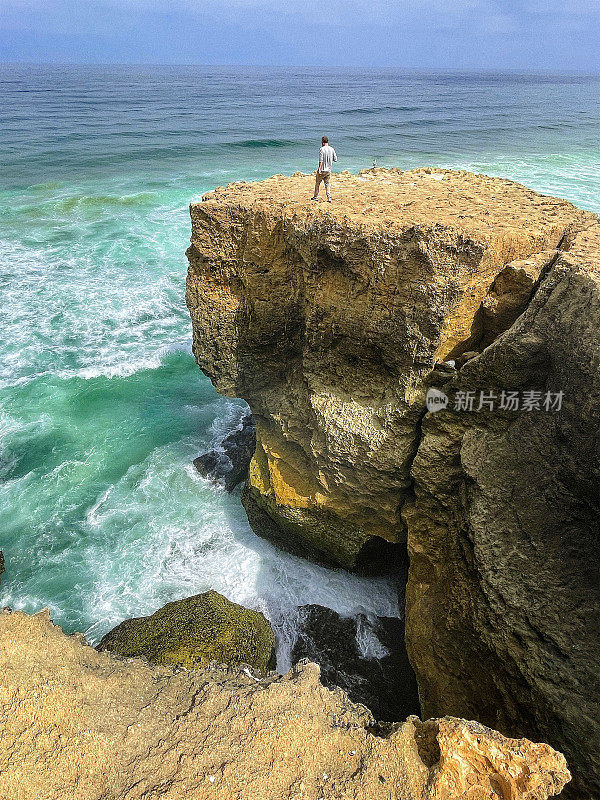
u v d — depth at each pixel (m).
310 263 10.43
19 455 16.97
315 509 12.46
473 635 8.67
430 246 8.90
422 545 10.39
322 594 13.20
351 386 10.87
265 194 11.69
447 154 50.31
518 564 8.07
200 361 13.10
